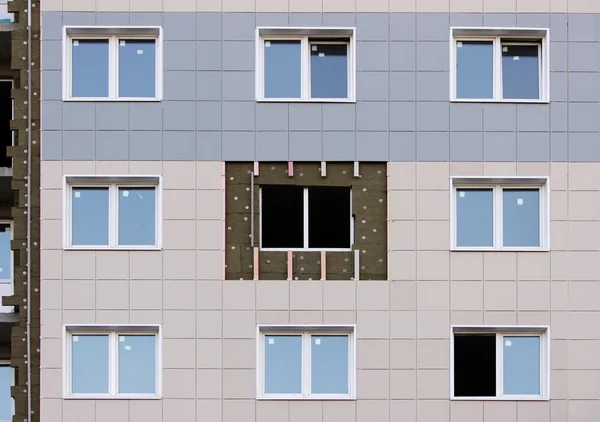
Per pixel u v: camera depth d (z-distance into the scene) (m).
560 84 14.03
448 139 13.84
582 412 13.43
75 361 13.53
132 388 13.52
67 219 13.65
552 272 13.64
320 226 13.98
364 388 13.38
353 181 13.87
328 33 14.05
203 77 13.87
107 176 13.62
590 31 14.14
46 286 13.45
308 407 13.37
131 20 13.94
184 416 13.30
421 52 13.98
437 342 13.48
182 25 13.95
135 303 13.45
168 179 13.66
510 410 13.44
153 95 14.02
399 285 13.55
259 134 13.81
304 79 14.08
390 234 13.66
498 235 13.81
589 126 13.95
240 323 13.45
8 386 15.97
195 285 13.49
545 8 14.15
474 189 13.98
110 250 13.53
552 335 13.52
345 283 13.55
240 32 13.97
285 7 14.01
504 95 14.23
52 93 13.80
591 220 13.76
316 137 13.82
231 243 13.70
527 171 13.83
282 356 13.61
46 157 13.66
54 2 13.96
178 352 13.38
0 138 16.28
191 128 13.77
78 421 13.30
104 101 13.80
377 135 13.84
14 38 13.98
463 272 13.61
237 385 13.35
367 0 14.04
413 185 13.75
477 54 14.28
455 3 14.08
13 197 16.17
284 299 13.50
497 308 13.55
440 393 13.41
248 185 13.82
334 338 13.65
